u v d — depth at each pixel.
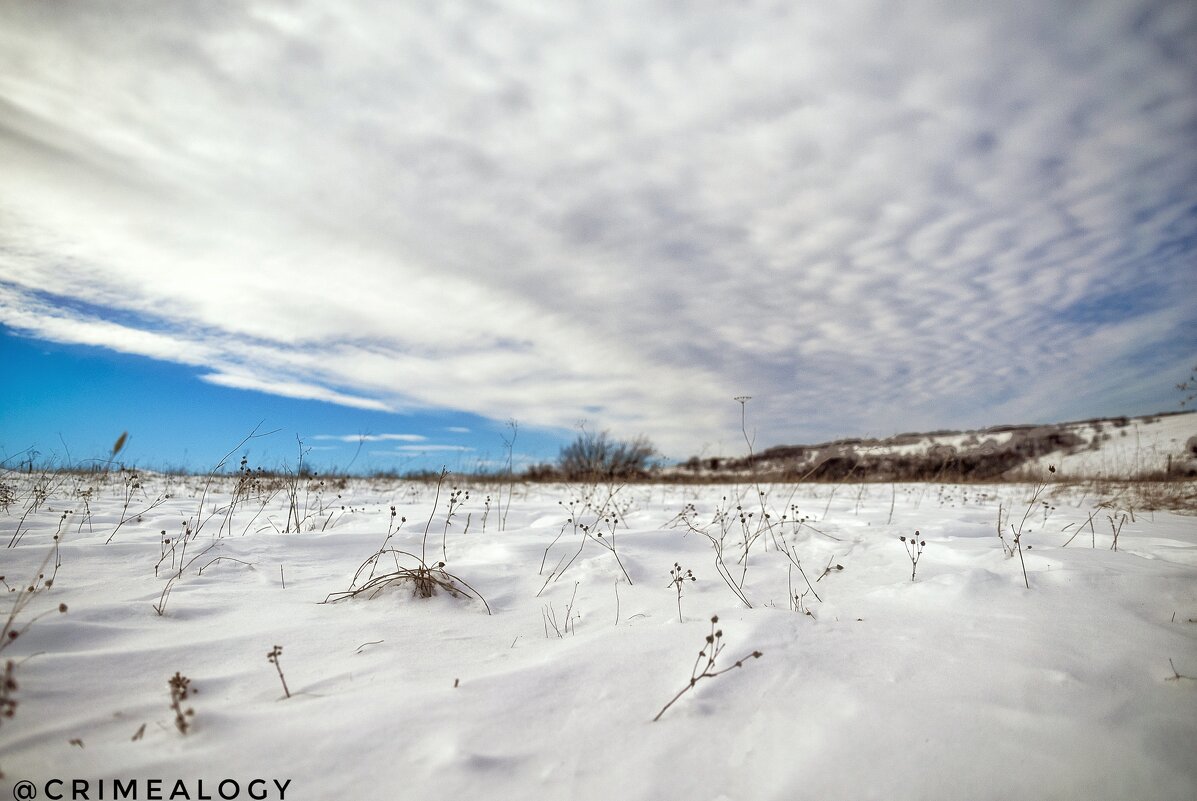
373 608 3.36
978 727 2.05
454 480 11.86
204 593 3.45
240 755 1.83
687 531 5.57
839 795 1.74
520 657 2.71
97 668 2.34
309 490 8.30
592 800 1.71
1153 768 1.82
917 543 4.73
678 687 2.36
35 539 4.39
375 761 1.84
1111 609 3.13
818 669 2.50
